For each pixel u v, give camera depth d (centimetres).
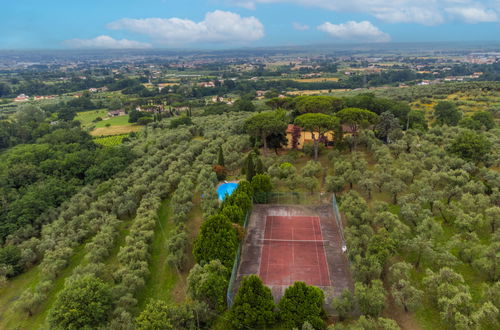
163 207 6178
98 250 4647
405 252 4244
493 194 4928
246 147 8756
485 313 3033
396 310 3409
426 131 8806
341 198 5556
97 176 7550
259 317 3200
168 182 6812
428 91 15688
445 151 6956
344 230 4662
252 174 6278
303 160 7831
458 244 3975
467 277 3741
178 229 5019
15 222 5806
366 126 7706
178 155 8425
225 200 5244
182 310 3294
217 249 3978
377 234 4375
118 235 5334
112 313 3459
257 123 7594
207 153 8044
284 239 4809
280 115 8912
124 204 6062
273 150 8519
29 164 7844
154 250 4903
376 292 3225
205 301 3572
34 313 3969
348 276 3994
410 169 6100
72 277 4059
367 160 7438
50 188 6738
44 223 5966
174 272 4366
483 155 6469
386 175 5762
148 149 9275
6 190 6894
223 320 3438
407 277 3547
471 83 16600
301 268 4172
